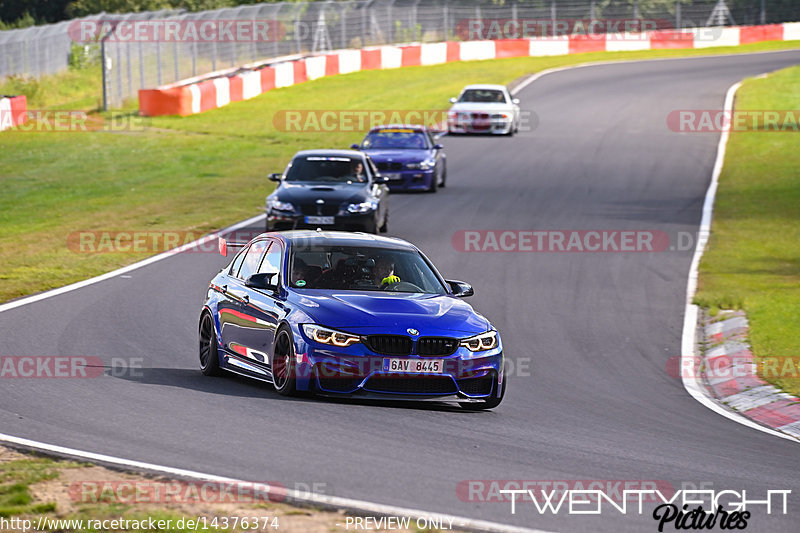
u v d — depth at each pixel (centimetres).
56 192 10200
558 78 19575
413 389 3553
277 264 3941
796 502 2708
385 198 7738
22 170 11519
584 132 14238
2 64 16650
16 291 5769
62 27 18650
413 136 10331
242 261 4219
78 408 3347
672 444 3369
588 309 5875
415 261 4062
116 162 12094
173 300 5612
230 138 13875
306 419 3303
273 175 7600
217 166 11812
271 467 2734
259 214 8806
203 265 6681
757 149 12825
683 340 5269
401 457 2911
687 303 6066
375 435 3158
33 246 7456
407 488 2606
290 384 3600
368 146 10225
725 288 6406
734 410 4103
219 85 16438
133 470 2642
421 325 3575
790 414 3969
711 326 5534
